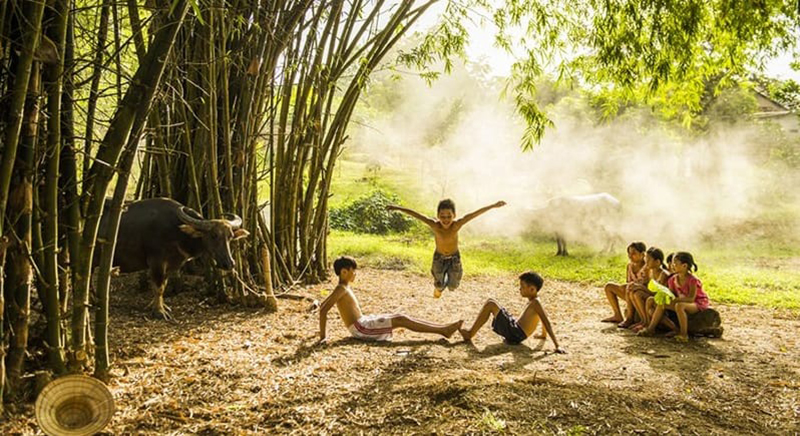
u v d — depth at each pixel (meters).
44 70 4.02
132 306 6.87
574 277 10.36
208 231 6.21
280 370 4.79
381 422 3.74
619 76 7.26
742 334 6.37
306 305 7.34
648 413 3.91
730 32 7.50
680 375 4.86
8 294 3.92
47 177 4.01
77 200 4.43
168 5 4.50
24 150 3.82
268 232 8.17
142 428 3.68
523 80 6.55
